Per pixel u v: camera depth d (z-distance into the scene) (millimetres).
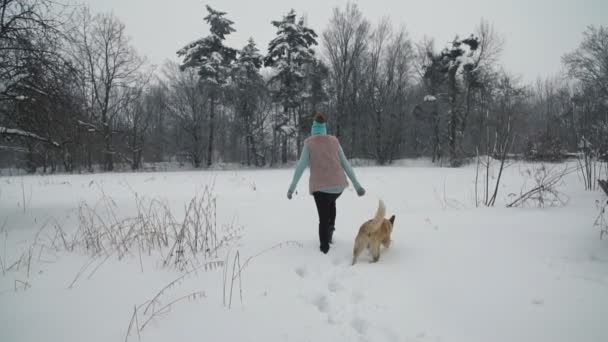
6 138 6195
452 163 26344
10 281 3076
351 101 34000
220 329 2336
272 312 2588
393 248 4070
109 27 25609
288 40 30422
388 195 8555
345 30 32625
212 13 30625
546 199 6297
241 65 31422
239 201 7777
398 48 33188
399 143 34531
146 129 31266
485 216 5277
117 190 10594
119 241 4344
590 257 3406
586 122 12812
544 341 2143
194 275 3256
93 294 2830
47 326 2344
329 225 4133
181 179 14898
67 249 4023
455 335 2248
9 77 5766
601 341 2094
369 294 2873
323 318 2531
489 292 2799
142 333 2273
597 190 7297
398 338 2234
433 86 32406
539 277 3016
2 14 5664
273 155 34094
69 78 6426
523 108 32250
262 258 3771
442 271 3264
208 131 33125
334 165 3949
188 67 30734
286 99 30672
